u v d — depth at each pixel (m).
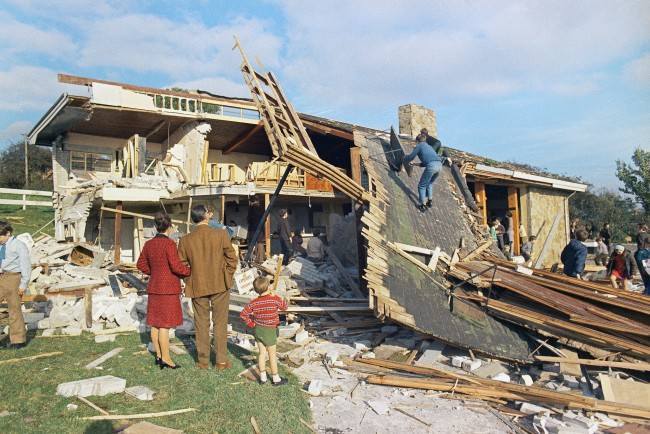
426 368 6.23
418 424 4.75
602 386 5.51
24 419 3.85
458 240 9.73
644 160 30.91
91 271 12.04
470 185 16.55
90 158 18.11
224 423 4.05
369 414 4.93
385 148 11.34
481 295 7.67
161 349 5.30
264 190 15.66
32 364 5.36
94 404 4.25
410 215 9.34
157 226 5.39
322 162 8.05
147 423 3.89
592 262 16.92
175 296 5.34
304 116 14.68
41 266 11.79
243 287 9.70
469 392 5.59
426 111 18.12
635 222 34.53
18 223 20.22
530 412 5.12
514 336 7.15
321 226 20.09
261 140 19.86
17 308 5.96
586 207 37.00
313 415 4.84
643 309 6.84
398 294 6.94
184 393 4.60
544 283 7.77
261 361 5.21
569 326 6.59
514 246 16.80
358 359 6.72
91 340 6.59
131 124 17.16
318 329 8.48
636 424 4.88
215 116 16.98
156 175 16.70
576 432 4.54
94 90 14.60
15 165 35.03
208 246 5.34
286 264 13.18
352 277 11.44
